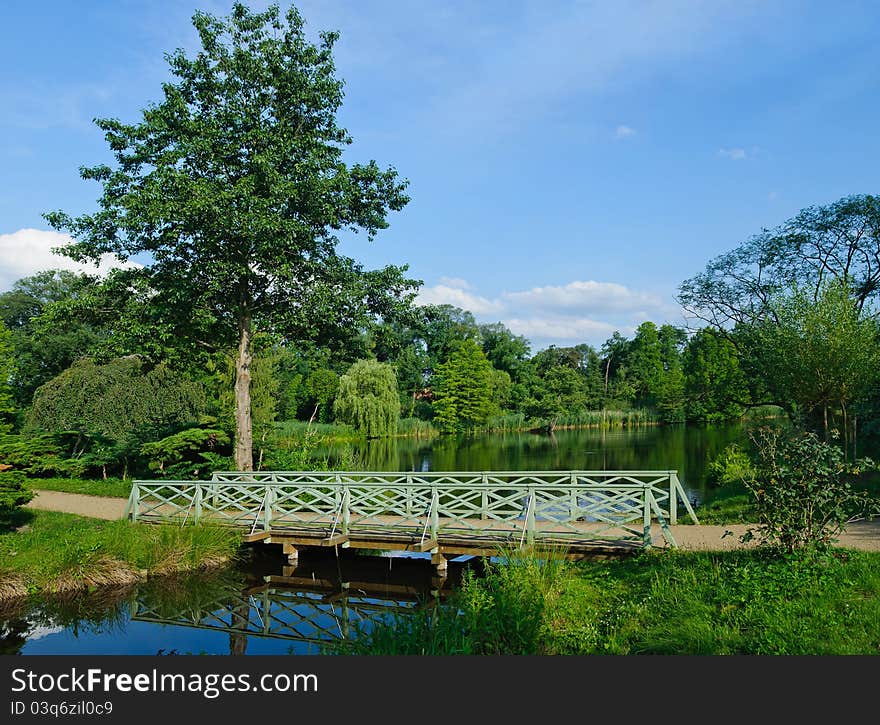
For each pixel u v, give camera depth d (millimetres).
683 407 44531
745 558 6715
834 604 5277
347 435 38312
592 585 7043
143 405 17828
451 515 9586
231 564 9828
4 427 10523
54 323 13609
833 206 20906
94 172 12789
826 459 6555
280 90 13344
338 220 13797
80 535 9945
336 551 10219
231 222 11742
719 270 23328
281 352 20328
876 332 14914
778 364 15148
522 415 50312
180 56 12883
